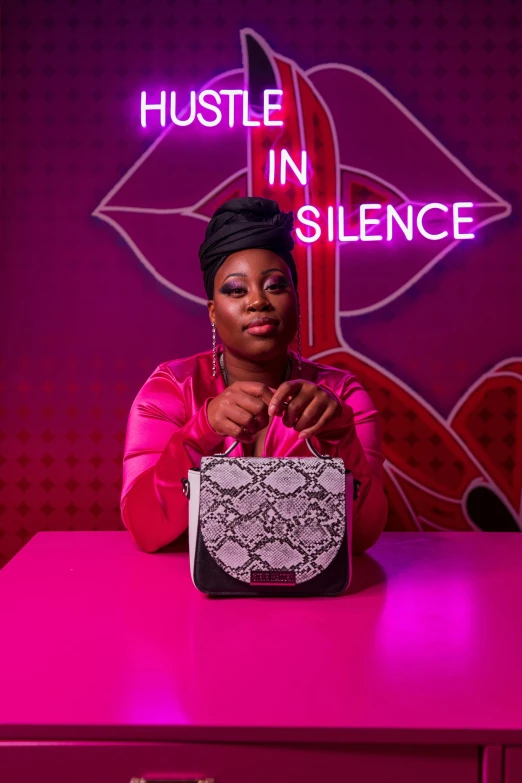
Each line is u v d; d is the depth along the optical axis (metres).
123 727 0.66
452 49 1.84
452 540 1.43
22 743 0.67
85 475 1.85
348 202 1.83
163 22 1.83
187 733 0.66
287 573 1.01
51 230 1.83
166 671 0.77
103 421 1.84
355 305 1.83
